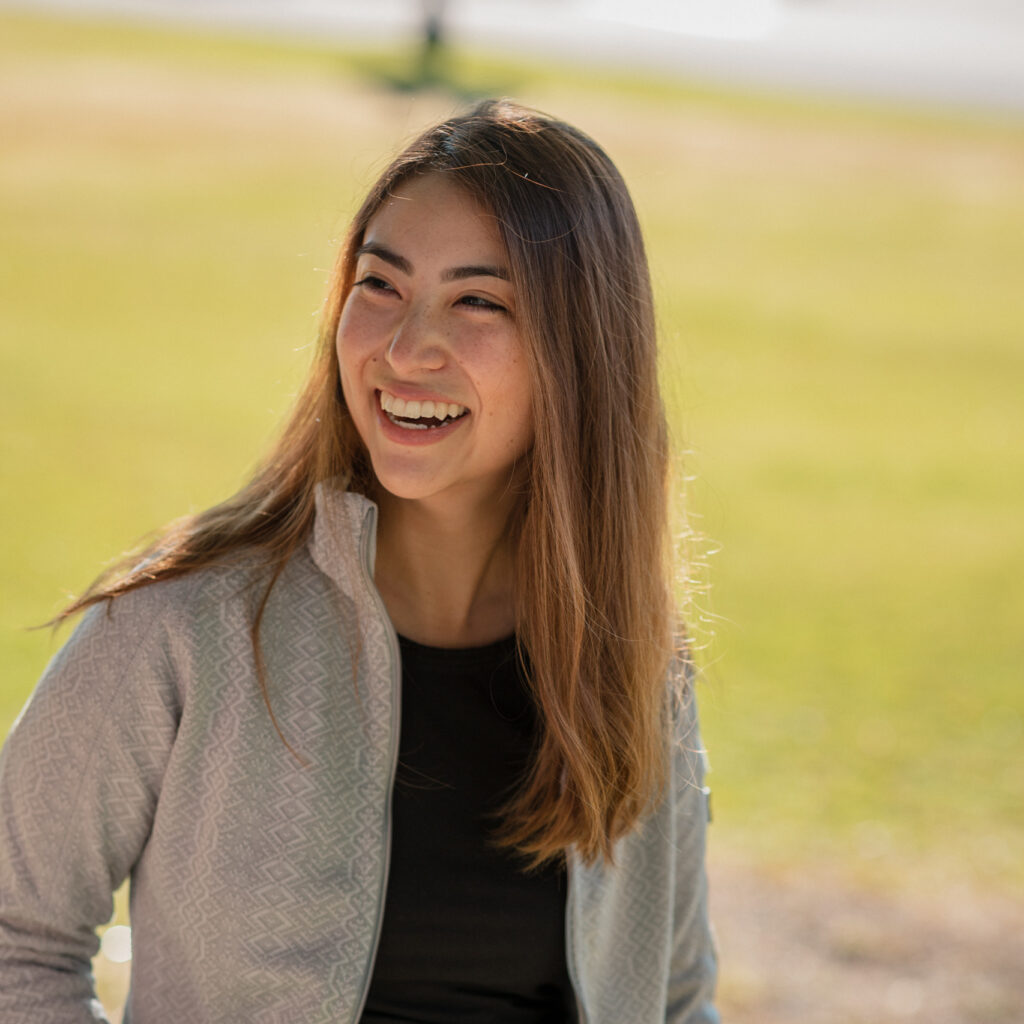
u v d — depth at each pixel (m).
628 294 1.88
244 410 16.52
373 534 1.75
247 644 1.71
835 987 4.98
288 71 43.81
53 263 23.69
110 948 4.44
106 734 1.66
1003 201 39.09
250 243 26.78
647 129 42.38
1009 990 5.09
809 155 42.25
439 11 60.28
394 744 1.76
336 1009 1.68
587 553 1.88
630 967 1.98
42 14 49.88
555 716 1.83
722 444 16.64
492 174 1.72
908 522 13.88
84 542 10.84
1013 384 22.34
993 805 7.17
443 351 1.71
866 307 27.25
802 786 7.18
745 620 10.18
